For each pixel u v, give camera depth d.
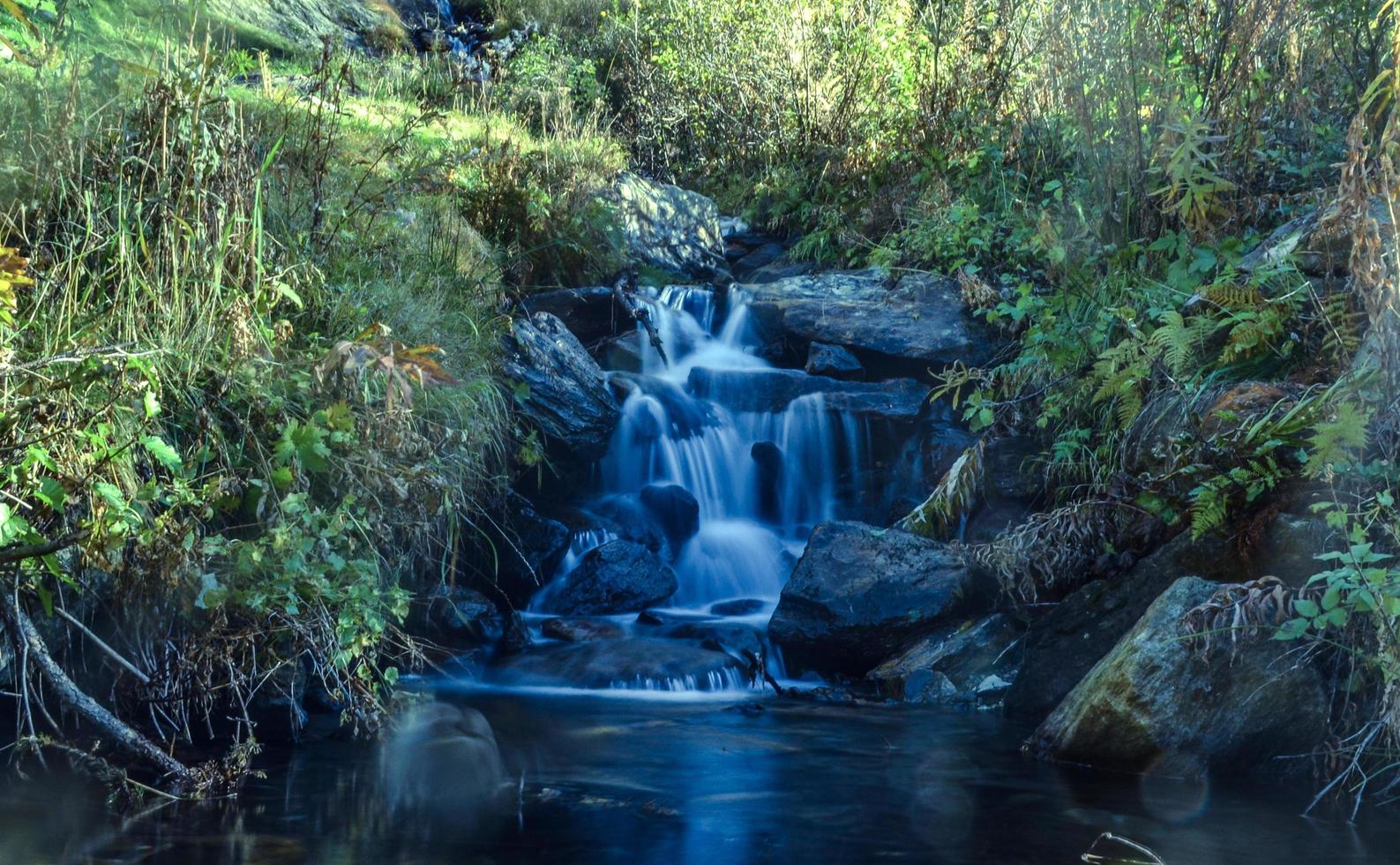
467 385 6.10
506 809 3.69
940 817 3.67
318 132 6.75
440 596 5.78
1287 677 4.14
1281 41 7.36
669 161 13.93
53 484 3.55
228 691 4.54
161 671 4.24
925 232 9.52
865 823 3.61
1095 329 6.66
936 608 6.00
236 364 4.50
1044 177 9.21
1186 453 5.17
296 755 4.22
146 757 3.86
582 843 3.38
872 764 4.32
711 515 7.79
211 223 4.57
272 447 4.50
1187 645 4.21
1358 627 4.12
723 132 13.61
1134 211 7.30
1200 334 5.66
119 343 3.93
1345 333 4.88
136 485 4.10
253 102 8.01
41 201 4.46
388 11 16.27
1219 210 6.61
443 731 4.54
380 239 6.88
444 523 5.74
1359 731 4.00
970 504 6.68
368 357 4.30
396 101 11.32
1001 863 3.26
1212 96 7.32
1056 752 4.40
